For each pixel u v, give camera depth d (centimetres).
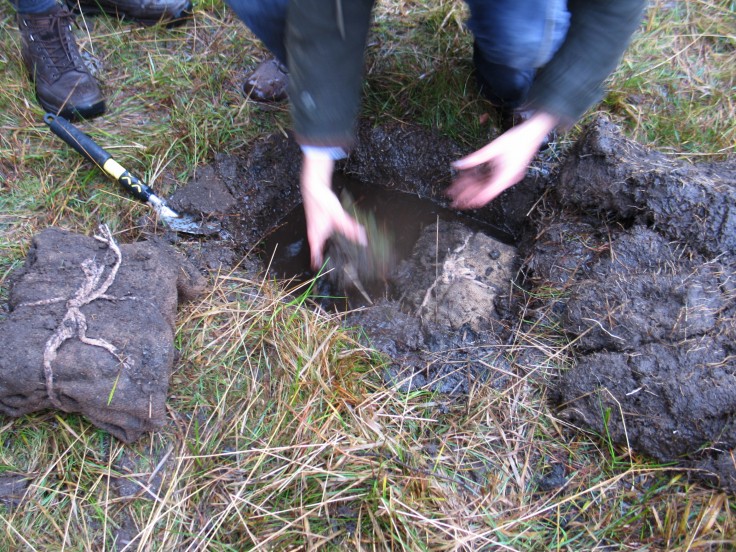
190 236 96
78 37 115
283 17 85
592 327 81
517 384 81
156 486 72
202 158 104
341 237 99
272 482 71
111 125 106
